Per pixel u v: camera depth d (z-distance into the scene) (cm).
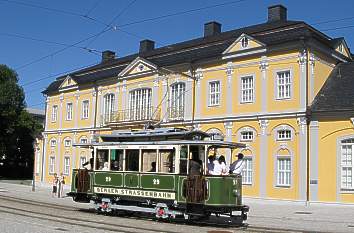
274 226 1881
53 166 5547
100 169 2352
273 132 3306
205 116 3766
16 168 7181
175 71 4016
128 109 4516
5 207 2422
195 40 4566
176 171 1975
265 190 3291
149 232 1588
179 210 1955
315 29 3434
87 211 2427
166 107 4103
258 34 3600
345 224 2022
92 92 5047
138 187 2123
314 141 3114
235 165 1973
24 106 6794
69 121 5375
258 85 3431
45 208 2488
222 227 1806
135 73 4462
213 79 3741
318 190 3061
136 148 2164
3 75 6569
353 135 2966
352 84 3181
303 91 3178
